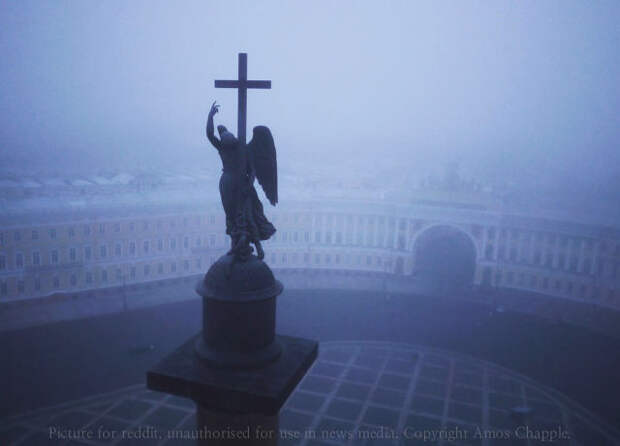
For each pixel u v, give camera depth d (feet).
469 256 274.16
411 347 176.24
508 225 249.14
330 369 155.84
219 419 18.97
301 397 137.49
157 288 230.07
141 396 135.23
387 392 142.61
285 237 270.05
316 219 271.49
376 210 268.41
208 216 243.19
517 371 160.04
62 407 128.36
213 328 18.63
